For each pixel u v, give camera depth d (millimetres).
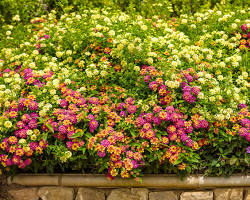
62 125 2785
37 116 2910
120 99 3111
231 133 2830
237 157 2924
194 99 2881
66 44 3674
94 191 2994
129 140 2838
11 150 2770
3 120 2836
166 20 4676
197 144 2842
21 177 3045
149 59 3176
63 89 3070
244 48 3656
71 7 4676
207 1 5004
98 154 2736
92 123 2834
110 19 3963
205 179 2955
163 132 2838
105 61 3355
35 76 3256
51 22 4340
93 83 3264
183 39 3668
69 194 3008
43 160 2918
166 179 2936
